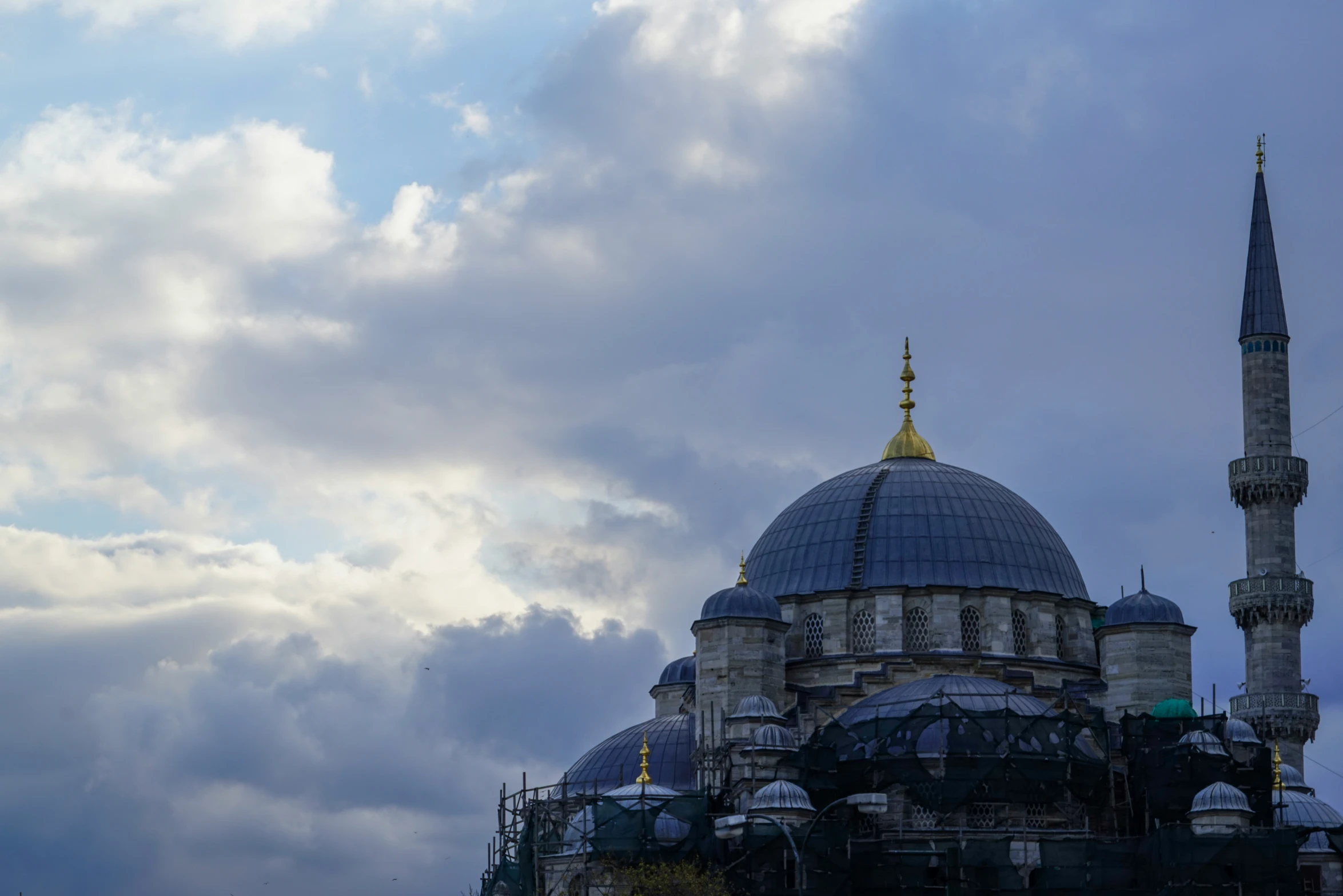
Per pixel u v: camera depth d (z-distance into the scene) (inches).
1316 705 5669.3
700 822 4621.1
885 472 5629.9
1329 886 4800.7
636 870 4367.6
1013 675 5162.4
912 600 5270.7
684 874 4256.9
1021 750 4613.7
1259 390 5905.5
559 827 5009.8
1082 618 5398.6
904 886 4441.4
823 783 4675.2
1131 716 4916.3
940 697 4675.2
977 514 5442.9
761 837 4402.1
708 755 4938.5
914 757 4608.8
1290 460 5831.7
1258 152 6176.2
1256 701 5689.0
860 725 4783.5
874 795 3499.0
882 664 5132.9
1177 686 5162.4
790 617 5310.0
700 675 5068.9
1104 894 4414.4
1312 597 5757.9
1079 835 4598.9
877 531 5398.6
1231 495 5900.6
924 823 4628.4
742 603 5088.6
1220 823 4453.7
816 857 4407.0
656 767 5285.4
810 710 5078.7
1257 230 6063.0
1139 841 4495.6
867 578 5319.9
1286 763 5585.6
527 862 4963.1
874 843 4483.3
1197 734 4822.8
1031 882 4490.7
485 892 5433.1
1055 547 5531.5
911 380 5959.6
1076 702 5068.9
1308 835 4817.9
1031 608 5300.2
